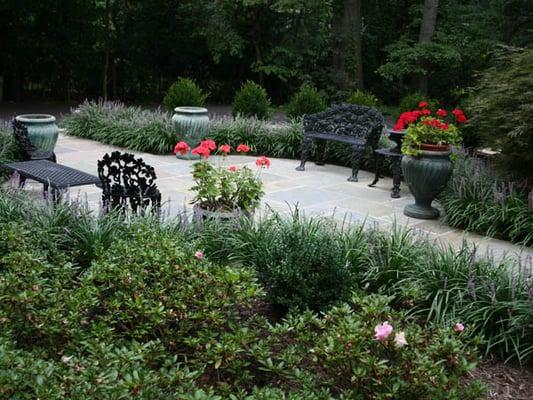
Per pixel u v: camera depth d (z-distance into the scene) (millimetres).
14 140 7477
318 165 9023
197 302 2926
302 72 19281
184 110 9016
